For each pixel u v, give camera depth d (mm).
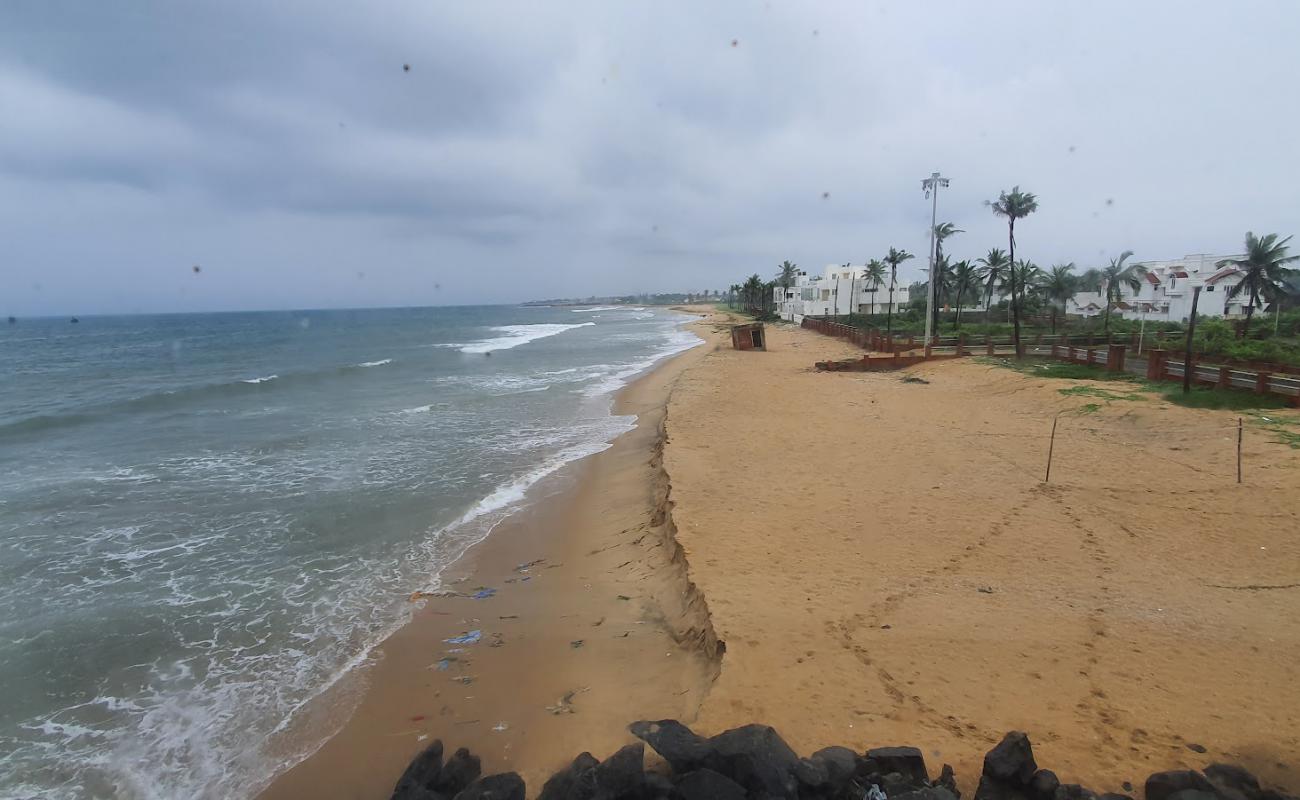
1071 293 60562
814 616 7355
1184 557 8867
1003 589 8055
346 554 10539
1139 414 17062
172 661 7496
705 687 6273
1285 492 10961
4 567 9992
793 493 11852
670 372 33938
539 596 9008
